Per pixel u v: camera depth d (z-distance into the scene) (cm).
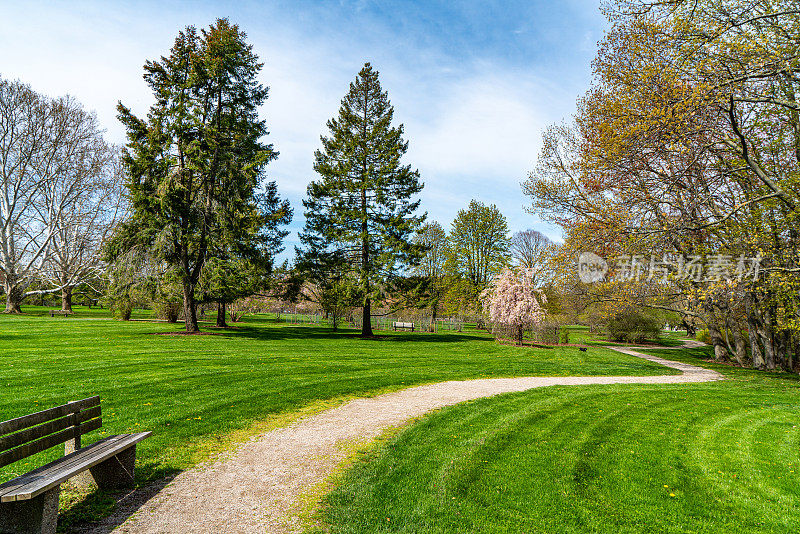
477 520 424
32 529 351
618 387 1190
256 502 447
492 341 2825
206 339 1956
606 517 443
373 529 400
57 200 3381
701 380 1463
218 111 2420
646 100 1221
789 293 1305
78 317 3198
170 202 2098
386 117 3103
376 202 2925
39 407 742
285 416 785
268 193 3028
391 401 929
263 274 2800
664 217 1365
